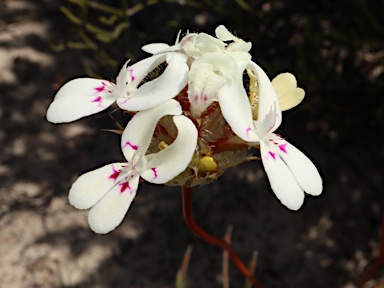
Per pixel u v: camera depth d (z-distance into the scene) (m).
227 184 0.17
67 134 0.18
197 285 0.16
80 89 0.07
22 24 0.19
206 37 0.07
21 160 0.17
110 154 0.17
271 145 0.07
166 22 0.19
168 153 0.06
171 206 0.17
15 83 0.18
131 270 0.16
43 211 0.17
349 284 0.16
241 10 0.18
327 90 0.16
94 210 0.06
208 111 0.07
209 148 0.07
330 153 0.17
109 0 0.20
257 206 0.17
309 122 0.18
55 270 0.16
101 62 0.18
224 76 0.07
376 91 0.16
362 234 0.17
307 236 0.16
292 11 0.18
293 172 0.07
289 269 0.16
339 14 0.18
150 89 0.07
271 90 0.07
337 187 0.17
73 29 0.17
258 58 0.17
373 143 0.17
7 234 0.16
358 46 0.15
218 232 0.16
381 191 0.17
